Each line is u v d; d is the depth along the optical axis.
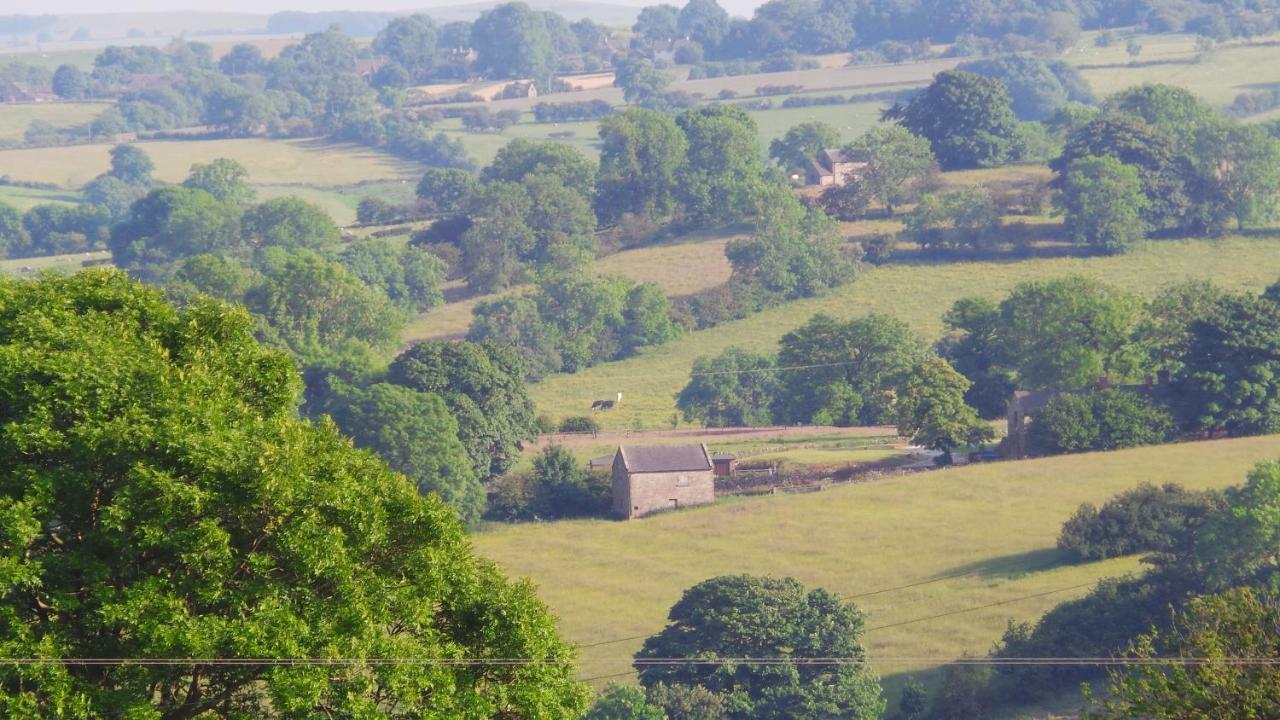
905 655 139.25
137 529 59.12
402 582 64.75
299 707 56.59
